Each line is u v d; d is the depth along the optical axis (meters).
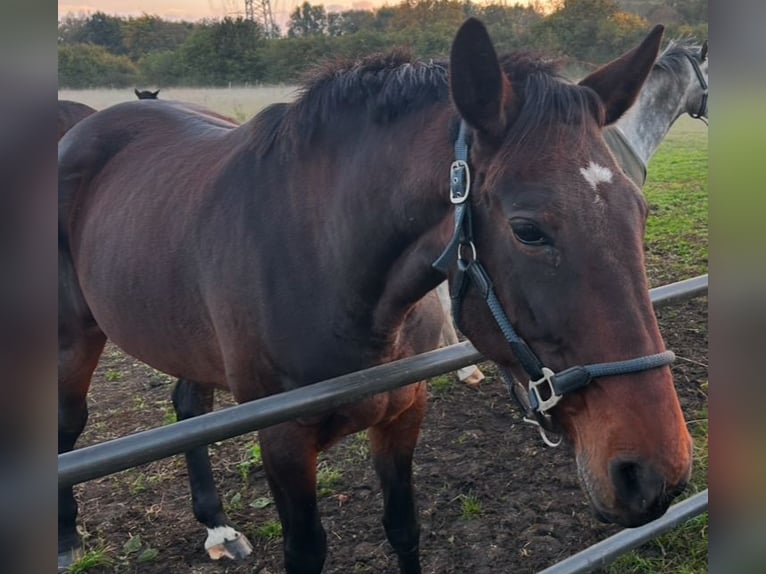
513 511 2.86
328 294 1.87
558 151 1.35
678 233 6.61
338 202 1.84
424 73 1.76
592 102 1.44
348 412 1.88
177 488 3.22
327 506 2.97
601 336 1.29
